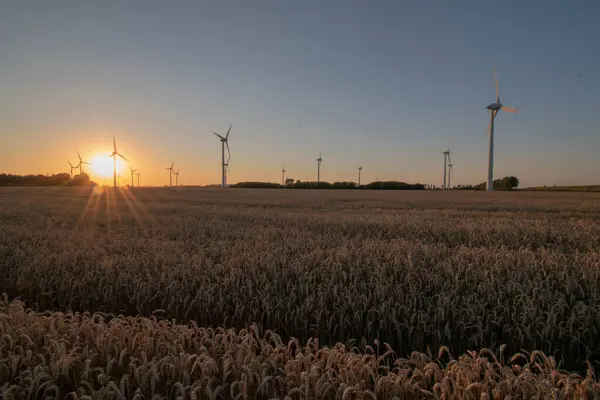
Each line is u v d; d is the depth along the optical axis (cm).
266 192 8081
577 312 682
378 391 438
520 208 3766
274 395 443
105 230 1898
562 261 1060
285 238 1549
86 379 441
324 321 711
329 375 452
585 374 585
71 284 900
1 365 472
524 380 441
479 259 1085
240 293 810
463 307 736
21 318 622
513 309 702
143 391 445
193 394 385
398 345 656
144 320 600
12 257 1132
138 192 7325
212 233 1759
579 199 5506
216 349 534
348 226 2058
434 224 2100
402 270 984
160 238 1606
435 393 429
